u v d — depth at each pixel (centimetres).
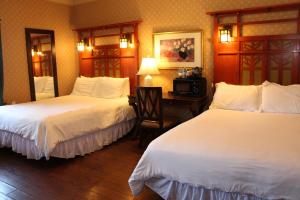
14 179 299
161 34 454
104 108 401
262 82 376
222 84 385
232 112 338
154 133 414
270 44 366
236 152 201
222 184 197
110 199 254
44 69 508
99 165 335
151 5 459
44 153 321
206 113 335
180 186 223
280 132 245
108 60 522
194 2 418
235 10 376
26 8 472
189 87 403
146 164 228
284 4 345
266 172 184
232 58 393
